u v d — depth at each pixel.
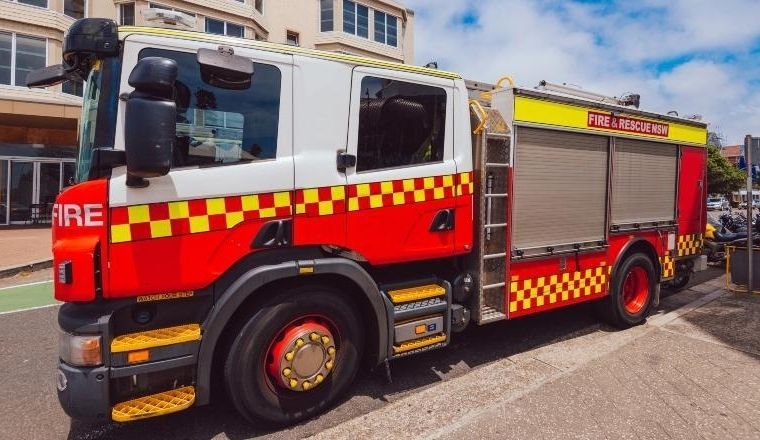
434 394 3.73
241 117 3.02
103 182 2.62
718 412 3.39
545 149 4.47
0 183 17.39
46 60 16.73
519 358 4.48
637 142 5.41
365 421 3.32
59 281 2.57
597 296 5.04
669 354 4.50
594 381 3.89
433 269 4.08
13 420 3.43
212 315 2.90
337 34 24.42
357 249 3.42
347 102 3.38
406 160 3.67
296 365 3.13
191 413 3.46
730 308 6.23
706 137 6.43
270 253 3.13
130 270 2.70
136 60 2.74
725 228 9.91
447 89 3.88
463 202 3.96
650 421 3.26
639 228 5.42
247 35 21.42
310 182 3.21
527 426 3.19
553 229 4.59
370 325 3.61
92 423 3.38
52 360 4.64
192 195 2.84
